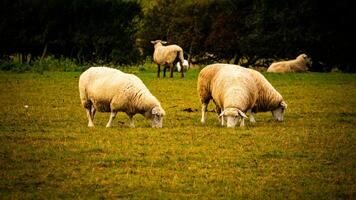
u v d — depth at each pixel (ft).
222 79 72.74
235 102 70.49
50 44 189.37
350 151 59.82
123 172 51.39
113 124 75.36
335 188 47.60
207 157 56.75
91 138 64.39
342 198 45.50
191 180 49.49
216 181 49.39
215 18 216.13
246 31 209.05
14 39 182.70
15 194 45.01
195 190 46.98
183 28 219.82
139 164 54.19
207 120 80.38
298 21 186.80
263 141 63.82
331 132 69.92
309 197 45.55
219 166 53.83
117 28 189.26
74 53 193.26
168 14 219.20
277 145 62.03
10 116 80.89
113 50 188.14
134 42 193.77
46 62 164.96
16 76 140.36
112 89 69.56
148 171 51.83
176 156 56.90
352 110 90.74
